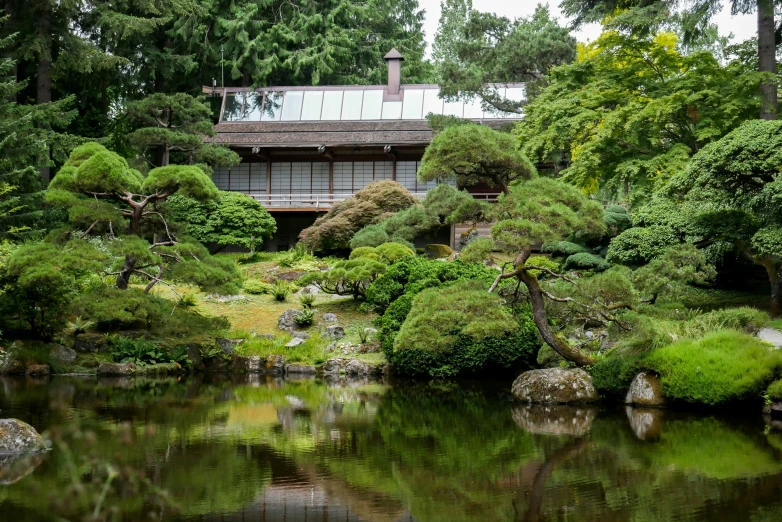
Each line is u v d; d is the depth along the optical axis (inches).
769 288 823.7
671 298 653.9
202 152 1253.7
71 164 735.1
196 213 1178.0
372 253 906.7
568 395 571.5
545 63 1306.6
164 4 1347.2
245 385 678.5
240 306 938.7
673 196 742.5
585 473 360.2
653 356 547.8
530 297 580.7
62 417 485.4
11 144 979.9
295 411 536.4
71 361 735.1
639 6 933.2
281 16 1562.5
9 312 734.5
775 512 292.8
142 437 436.5
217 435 447.8
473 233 1154.7
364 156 1427.2
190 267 732.0
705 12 858.1
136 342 761.0
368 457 396.5
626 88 937.5
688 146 909.8
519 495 325.4
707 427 470.3
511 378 717.3
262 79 1553.9
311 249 1159.0
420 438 445.1
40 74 1202.0
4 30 1174.3
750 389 501.4
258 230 1189.7
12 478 340.5
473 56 1325.0
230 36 1485.0
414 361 721.6
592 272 871.7
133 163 1228.5
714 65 889.5
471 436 451.2
